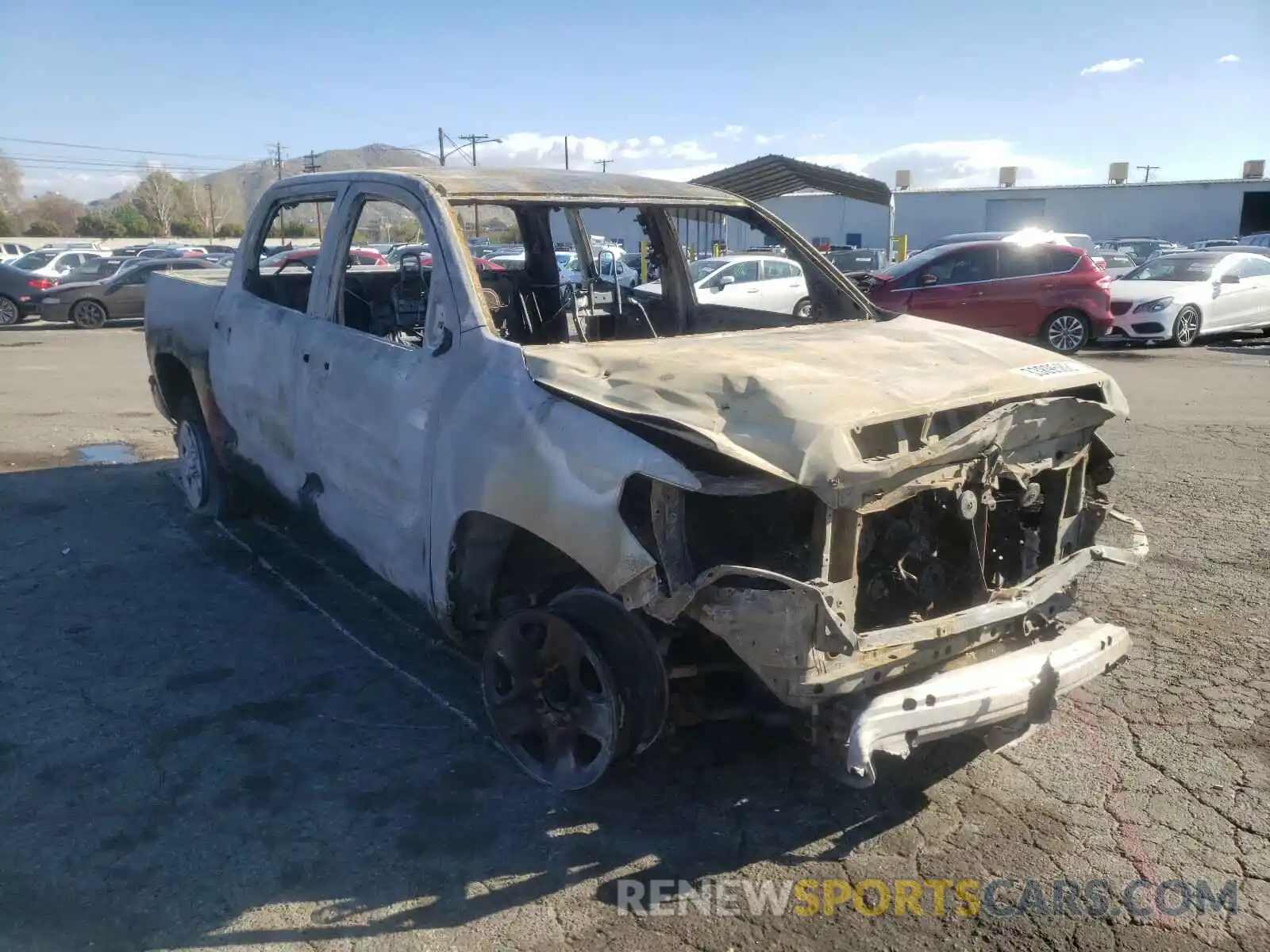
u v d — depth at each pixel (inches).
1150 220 1739.7
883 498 117.8
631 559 116.3
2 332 761.6
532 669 138.1
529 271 212.8
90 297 788.0
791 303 669.9
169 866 121.2
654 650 126.6
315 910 113.9
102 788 137.5
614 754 126.7
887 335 162.9
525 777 141.0
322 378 173.5
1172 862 122.3
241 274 211.8
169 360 245.9
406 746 149.4
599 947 108.2
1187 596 204.4
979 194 1771.7
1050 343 587.8
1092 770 142.6
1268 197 1689.2
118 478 293.3
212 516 253.1
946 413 128.7
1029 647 128.9
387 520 158.1
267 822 130.3
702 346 146.6
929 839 127.3
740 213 196.5
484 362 140.2
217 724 155.1
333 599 204.7
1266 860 122.5
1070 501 149.4
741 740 150.6
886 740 111.7
